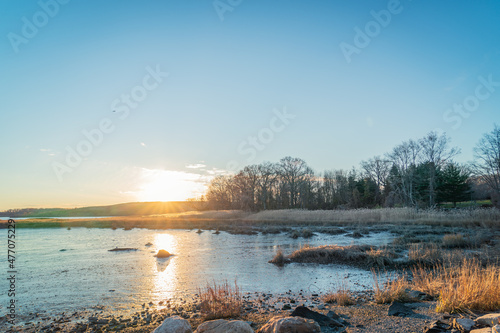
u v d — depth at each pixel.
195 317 8.72
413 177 59.12
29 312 9.85
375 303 9.15
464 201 68.44
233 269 16.14
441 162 54.88
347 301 9.39
